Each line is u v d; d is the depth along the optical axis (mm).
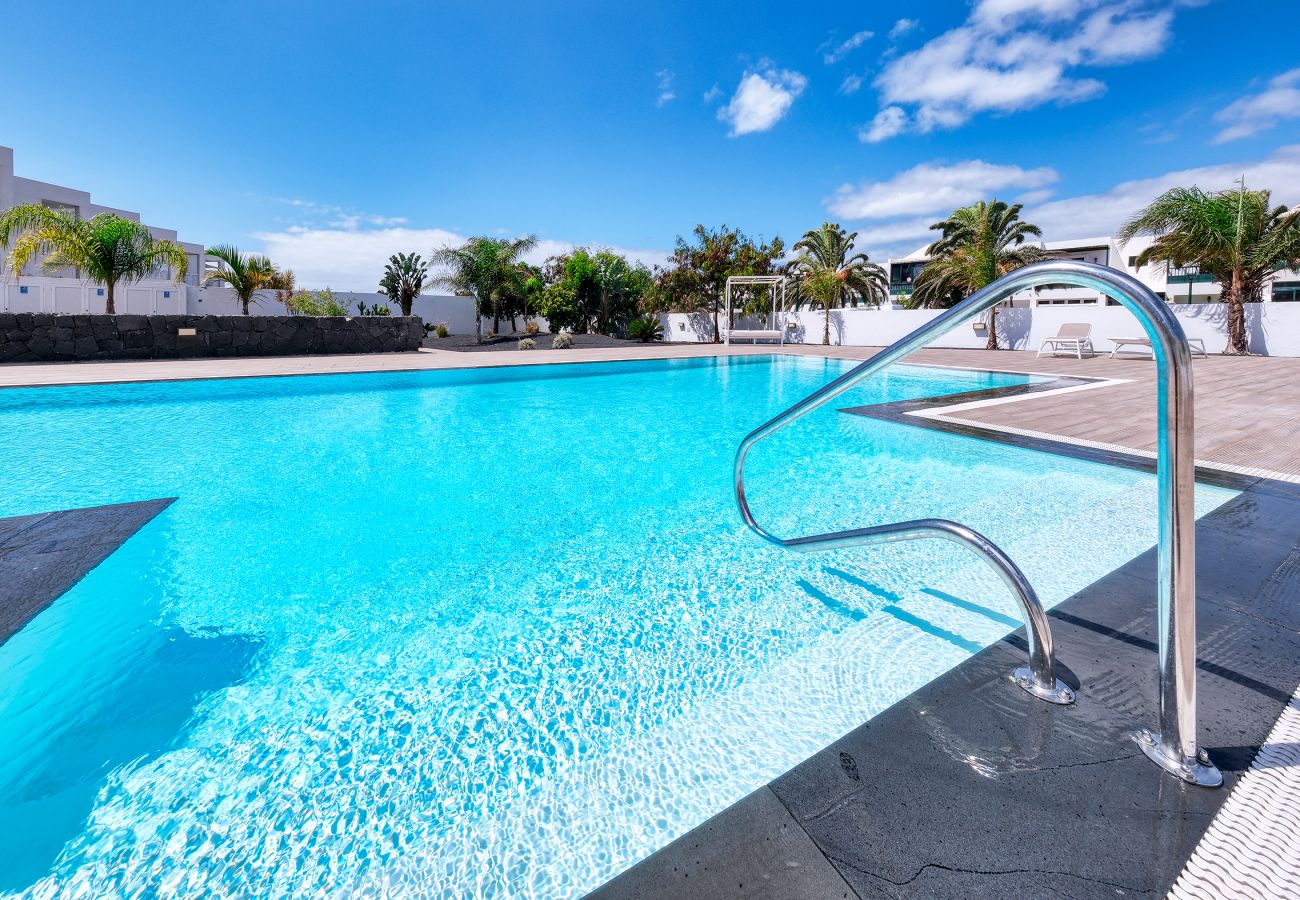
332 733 1513
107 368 9945
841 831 1044
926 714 1381
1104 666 1561
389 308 24016
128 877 1103
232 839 1186
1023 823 1038
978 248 17562
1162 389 1074
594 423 6406
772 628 2004
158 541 2875
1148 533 2744
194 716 1586
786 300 25625
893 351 1566
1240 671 1489
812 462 4453
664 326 25969
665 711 1554
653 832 1138
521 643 1952
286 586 2404
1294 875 921
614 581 2428
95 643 1940
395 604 2244
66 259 13125
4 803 1284
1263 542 2344
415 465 4492
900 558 2561
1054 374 9719
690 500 3586
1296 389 7340
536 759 1387
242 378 9055
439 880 1070
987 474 3953
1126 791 1104
